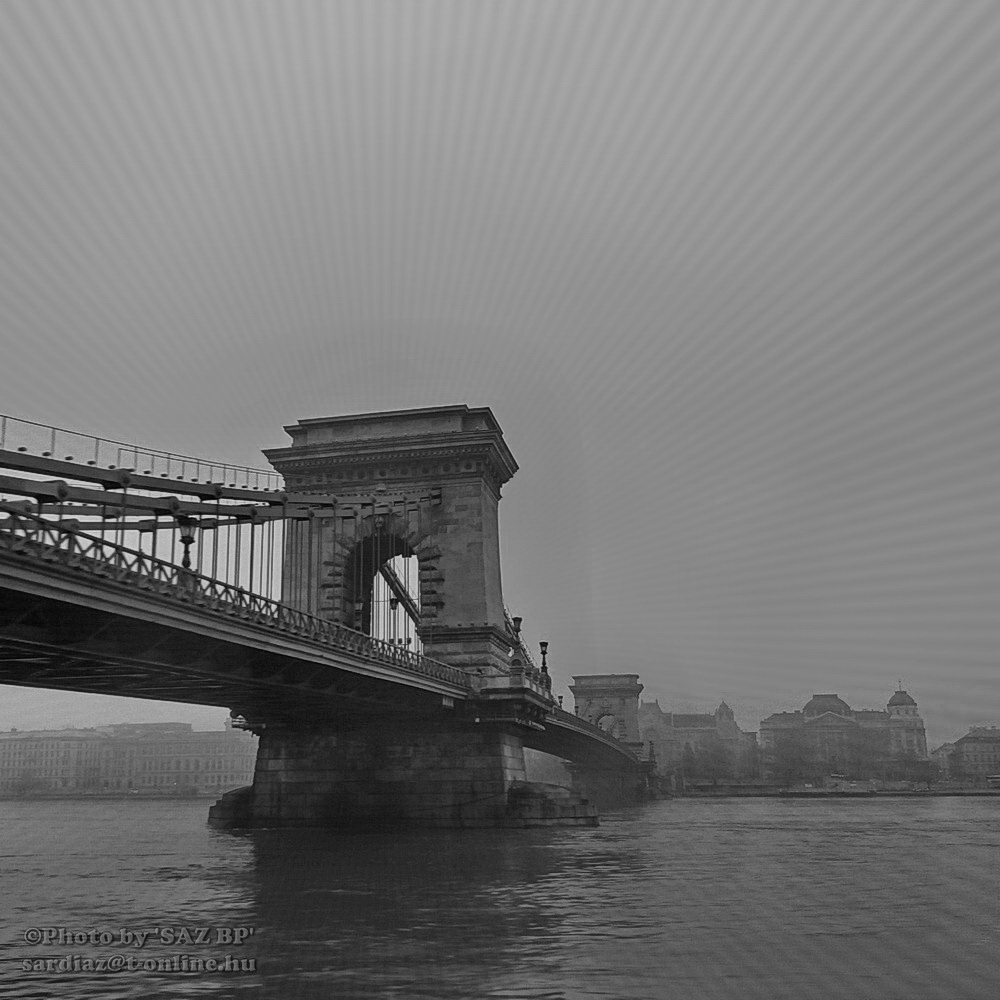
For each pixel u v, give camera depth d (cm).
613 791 18362
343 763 7419
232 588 4381
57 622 3703
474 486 7875
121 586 3584
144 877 4678
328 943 3011
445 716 7194
